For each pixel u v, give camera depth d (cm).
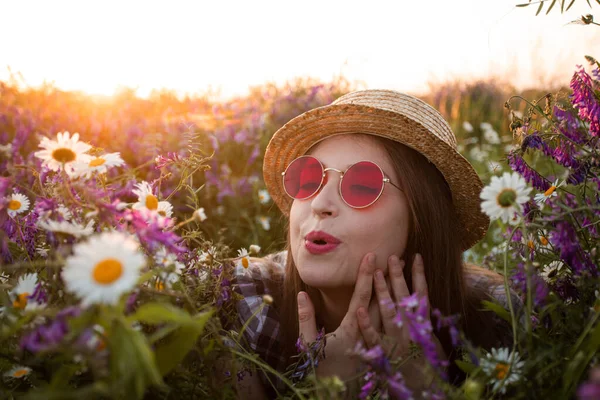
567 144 159
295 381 153
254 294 187
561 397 107
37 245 141
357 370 151
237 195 343
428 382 132
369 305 165
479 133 589
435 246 168
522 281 126
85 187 115
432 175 174
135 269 86
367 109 164
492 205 124
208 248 152
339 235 156
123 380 82
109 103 447
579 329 123
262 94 577
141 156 351
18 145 251
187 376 119
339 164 164
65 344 84
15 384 121
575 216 139
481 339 169
